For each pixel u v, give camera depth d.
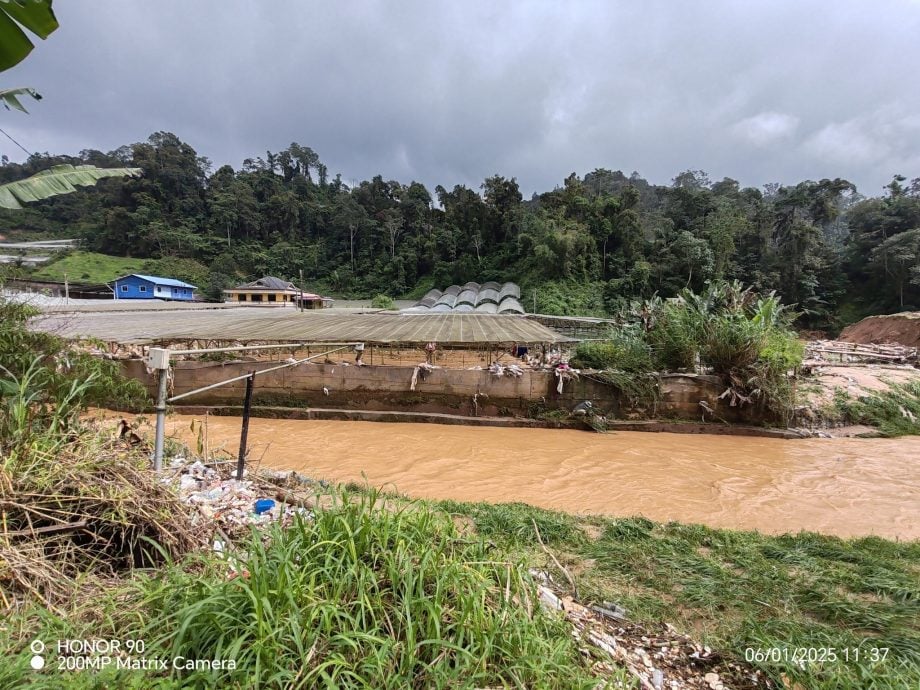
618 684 2.22
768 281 42.22
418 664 2.04
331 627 2.06
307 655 1.90
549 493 6.96
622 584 3.69
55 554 2.50
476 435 10.30
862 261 43.72
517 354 19.80
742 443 9.98
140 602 2.14
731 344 10.77
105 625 2.07
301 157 88.12
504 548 3.90
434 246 57.53
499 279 50.69
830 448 9.69
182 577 2.29
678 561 4.07
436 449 9.24
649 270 41.25
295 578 2.18
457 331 14.08
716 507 6.52
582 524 5.12
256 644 1.83
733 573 3.90
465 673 2.04
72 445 3.05
